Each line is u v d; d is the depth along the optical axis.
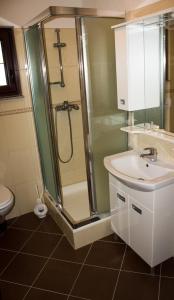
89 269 2.12
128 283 1.96
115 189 2.16
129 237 2.14
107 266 2.13
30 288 1.98
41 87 2.46
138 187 1.76
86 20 1.97
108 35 2.09
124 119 2.38
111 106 2.28
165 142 2.05
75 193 3.06
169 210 1.84
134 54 1.98
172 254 2.05
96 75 2.13
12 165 2.77
